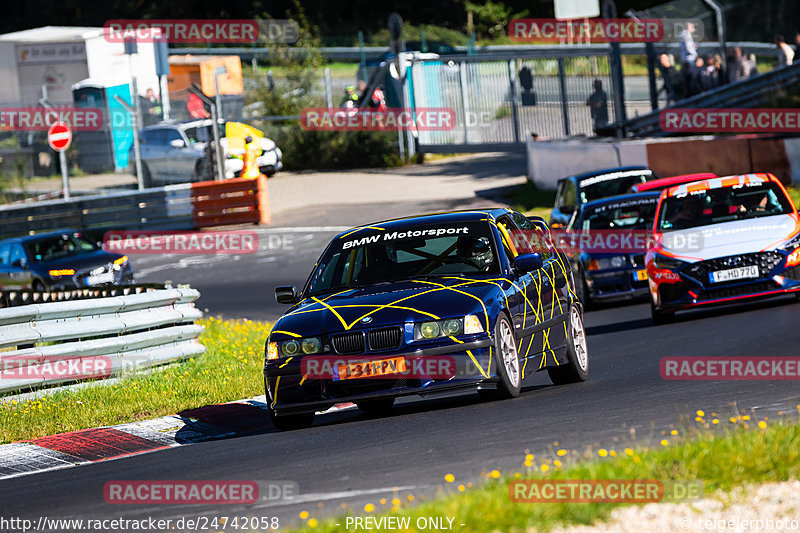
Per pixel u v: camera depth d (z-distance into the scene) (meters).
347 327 34.25
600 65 138.75
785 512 18.98
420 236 38.44
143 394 43.78
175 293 54.19
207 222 121.19
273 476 27.06
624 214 69.50
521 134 145.62
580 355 41.47
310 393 34.56
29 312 45.66
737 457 21.39
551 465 23.39
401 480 24.58
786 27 107.62
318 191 136.75
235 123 138.38
